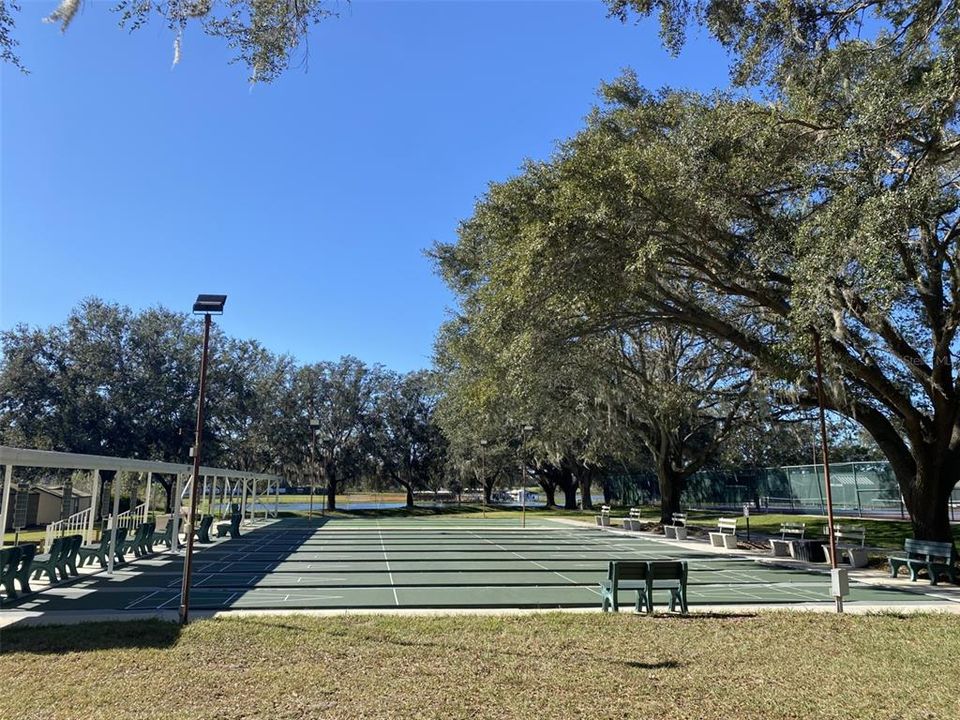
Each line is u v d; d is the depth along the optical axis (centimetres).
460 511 5238
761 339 1678
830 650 755
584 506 5294
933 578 1338
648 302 1441
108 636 811
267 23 653
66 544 1368
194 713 539
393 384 5859
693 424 3033
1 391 3988
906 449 1585
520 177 1404
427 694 591
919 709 559
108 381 4212
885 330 1384
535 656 723
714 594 1212
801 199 1109
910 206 862
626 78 1627
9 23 661
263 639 797
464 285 2323
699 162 1178
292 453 5412
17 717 530
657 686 618
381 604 1090
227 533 2589
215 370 4575
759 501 3778
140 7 623
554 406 2805
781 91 1102
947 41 883
